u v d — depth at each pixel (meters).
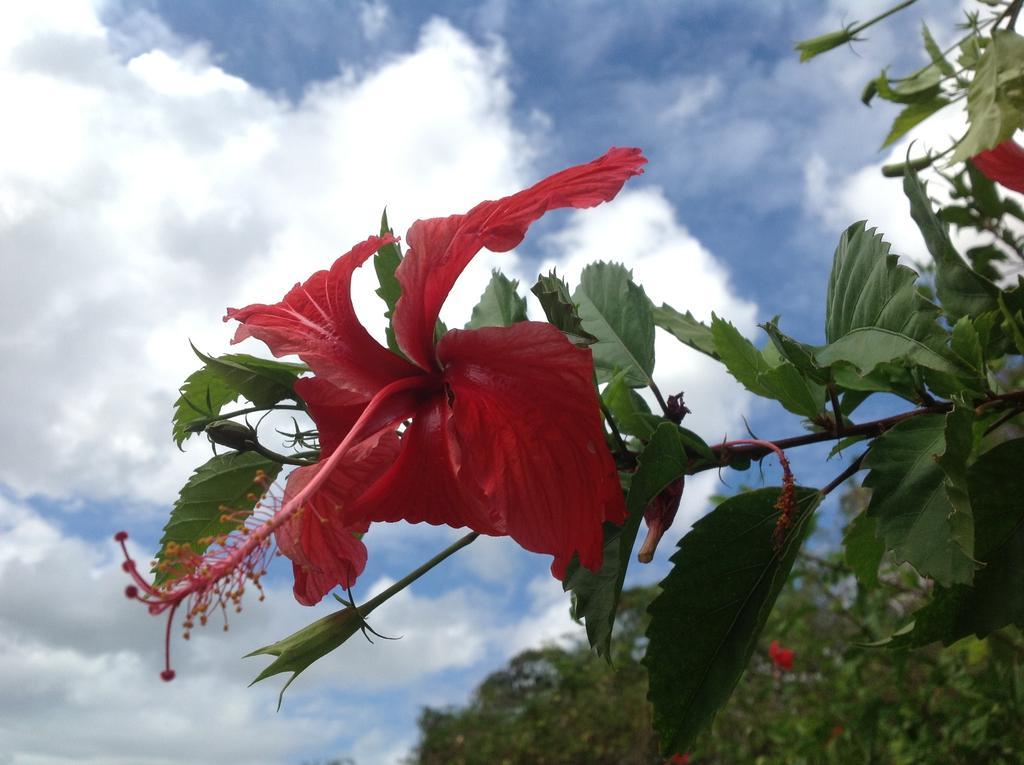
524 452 0.18
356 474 0.19
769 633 0.75
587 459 0.17
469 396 0.18
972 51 0.33
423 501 0.19
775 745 0.81
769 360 0.26
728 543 0.20
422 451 0.19
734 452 0.21
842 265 0.24
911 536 0.19
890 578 0.56
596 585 0.19
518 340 0.17
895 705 0.59
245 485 0.23
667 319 0.28
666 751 0.20
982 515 0.19
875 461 0.20
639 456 0.19
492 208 0.18
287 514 0.17
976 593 0.19
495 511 0.18
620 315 0.26
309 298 0.21
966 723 0.56
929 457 0.19
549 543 0.18
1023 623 0.18
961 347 0.21
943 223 0.23
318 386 0.20
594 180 0.18
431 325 0.19
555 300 0.18
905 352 0.21
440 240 0.19
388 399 0.19
